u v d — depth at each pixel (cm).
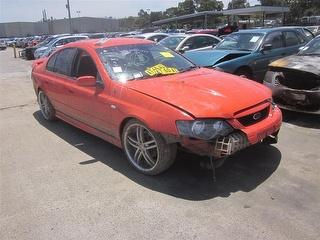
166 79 475
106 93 481
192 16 3738
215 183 418
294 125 616
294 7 4550
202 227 338
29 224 358
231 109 396
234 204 372
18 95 1035
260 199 379
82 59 551
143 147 441
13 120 741
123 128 464
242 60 828
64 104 604
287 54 930
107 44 543
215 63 809
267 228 330
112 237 331
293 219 342
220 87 440
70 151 543
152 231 337
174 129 389
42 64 697
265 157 478
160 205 379
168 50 573
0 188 436
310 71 596
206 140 382
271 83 647
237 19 3900
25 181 451
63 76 600
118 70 495
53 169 482
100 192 413
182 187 413
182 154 448
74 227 349
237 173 438
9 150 562
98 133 528
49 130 654
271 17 4628
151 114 411
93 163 494
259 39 898
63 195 411
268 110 440
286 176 426
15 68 2030
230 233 326
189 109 389
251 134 401
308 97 596
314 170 439
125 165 482
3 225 359
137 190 412
